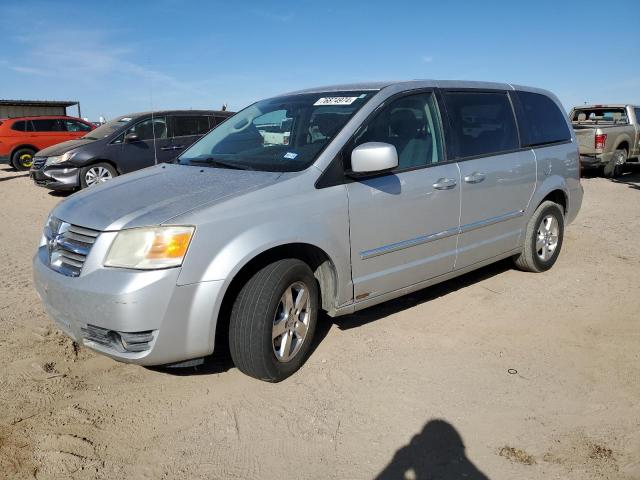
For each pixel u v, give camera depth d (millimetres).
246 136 4277
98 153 10492
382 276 3875
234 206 3141
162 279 2893
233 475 2643
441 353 3834
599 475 2613
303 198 3391
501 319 4418
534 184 5148
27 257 6297
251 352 3223
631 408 3168
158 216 3025
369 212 3697
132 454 2781
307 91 4520
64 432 2930
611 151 13047
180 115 11312
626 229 7680
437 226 4195
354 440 2895
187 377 3521
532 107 5363
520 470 2656
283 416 3100
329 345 3945
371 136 3828
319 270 3678
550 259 5570
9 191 12008
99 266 2988
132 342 2943
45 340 3998
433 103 4344
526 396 3291
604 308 4660
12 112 26797
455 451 2803
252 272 3295
